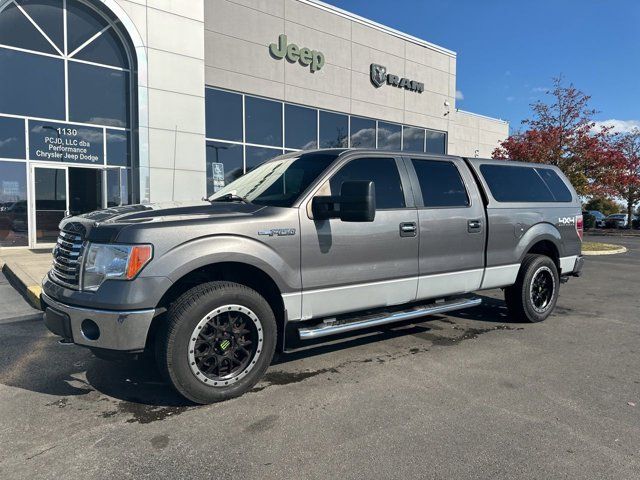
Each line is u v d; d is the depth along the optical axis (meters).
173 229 3.52
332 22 17.83
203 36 13.62
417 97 21.67
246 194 4.62
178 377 3.48
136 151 13.02
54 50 11.94
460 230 5.21
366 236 4.44
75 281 3.62
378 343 5.29
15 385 4.02
